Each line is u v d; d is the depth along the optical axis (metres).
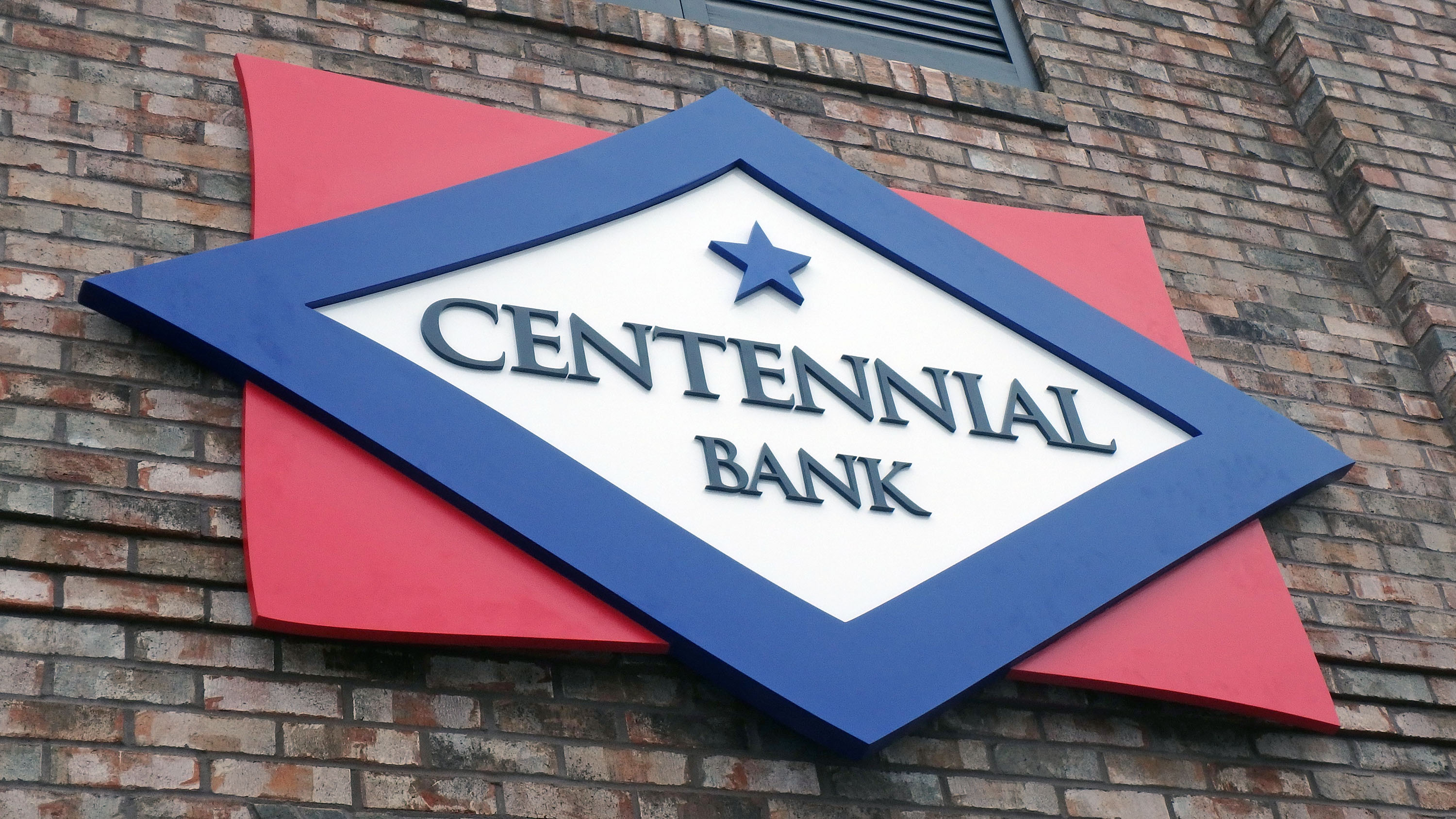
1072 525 3.51
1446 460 4.30
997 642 3.25
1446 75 5.25
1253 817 3.43
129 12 3.66
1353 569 3.94
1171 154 4.74
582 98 4.07
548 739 2.97
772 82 4.36
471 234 3.41
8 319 3.05
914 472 3.47
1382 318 4.59
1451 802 3.65
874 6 4.85
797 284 3.71
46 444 2.92
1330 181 4.91
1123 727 3.46
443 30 4.04
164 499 2.93
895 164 4.32
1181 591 3.57
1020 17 5.00
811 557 3.24
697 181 3.77
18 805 2.53
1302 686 3.52
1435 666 3.82
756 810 3.03
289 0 3.89
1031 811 3.25
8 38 3.47
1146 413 3.85
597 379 3.32
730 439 3.35
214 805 2.65
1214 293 4.41
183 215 3.37
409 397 3.11
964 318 3.82
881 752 3.21
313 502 2.94
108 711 2.68
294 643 2.88
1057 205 4.44
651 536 3.12
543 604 2.99
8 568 2.75
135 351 3.11
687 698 3.12
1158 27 5.12
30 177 3.27
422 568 2.94
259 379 3.04
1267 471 3.83
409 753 2.84
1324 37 5.16
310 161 3.46
